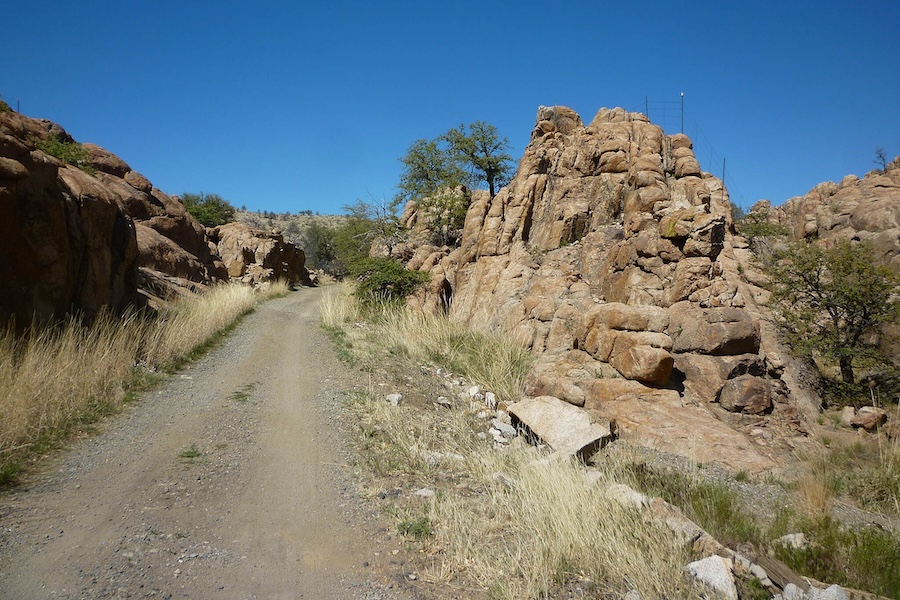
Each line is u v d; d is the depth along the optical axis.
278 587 3.93
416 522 4.94
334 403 8.73
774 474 8.26
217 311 15.09
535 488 5.47
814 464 8.50
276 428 7.43
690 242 12.82
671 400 10.30
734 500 6.60
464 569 4.28
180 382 9.36
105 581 3.81
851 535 5.45
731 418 10.27
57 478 5.43
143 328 10.65
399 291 20.19
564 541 4.44
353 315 18.25
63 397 7.00
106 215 10.96
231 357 11.77
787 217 34.62
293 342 14.05
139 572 3.96
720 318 11.20
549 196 19.69
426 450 6.98
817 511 6.02
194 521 4.80
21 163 8.59
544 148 20.42
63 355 7.64
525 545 4.51
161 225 21.86
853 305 12.94
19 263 8.59
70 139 21.52
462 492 5.84
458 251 24.00
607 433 8.11
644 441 9.23
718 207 16.98
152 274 16.70
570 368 11.71
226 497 5.32
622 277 14.23
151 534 4.51
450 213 32.06
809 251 13.66
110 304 11.17
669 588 4.01
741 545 5.29
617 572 4.21
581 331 12.48
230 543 4.49
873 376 12.55
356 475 6.04
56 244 9.20
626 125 19.03
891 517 6.70
